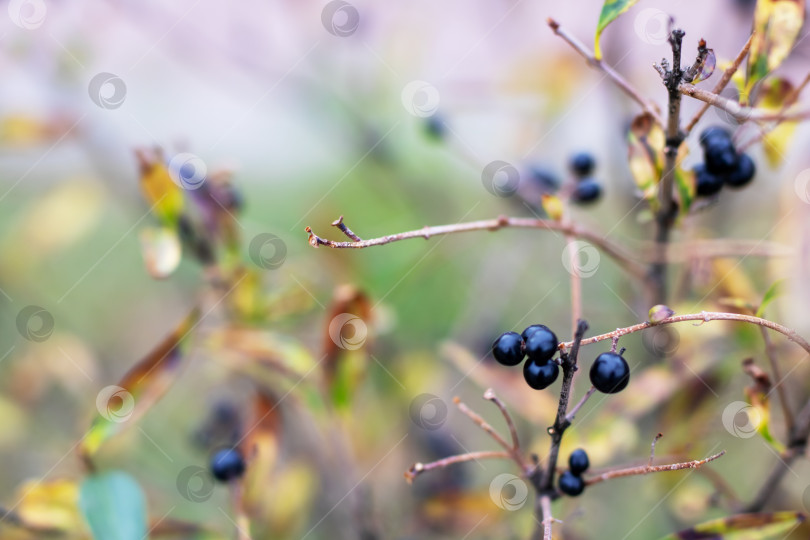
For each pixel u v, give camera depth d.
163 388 0.51
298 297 0.55
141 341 0.75
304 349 0.53
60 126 0.62
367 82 0.71
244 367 0.53
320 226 0.61
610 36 0.59
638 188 0.48
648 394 0.52
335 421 0.53
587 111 0.66
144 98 0.69
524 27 0.67
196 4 0.69
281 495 0.54
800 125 0.48
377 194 0.74
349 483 0.53
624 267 0.50
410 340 0.67
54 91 0.63
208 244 0.53
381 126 0.70
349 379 0.52
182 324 0.51
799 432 0.47
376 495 0.57
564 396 0.43
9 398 0.63
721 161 0.47
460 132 0.59
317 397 0.53
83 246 0.81
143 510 0.48
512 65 0.66
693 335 0.51
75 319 0.75
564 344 0.43
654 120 0.47
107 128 0.65
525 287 0.71
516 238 0.67
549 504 0.44
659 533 0.56
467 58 0.69
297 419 0.57
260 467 0.52
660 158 0.47
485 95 0.64
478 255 0.72
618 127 0.59
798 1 0.45
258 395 0.53
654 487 0.53
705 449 0.53
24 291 0.69
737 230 0.57
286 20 0.71
